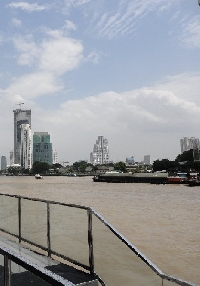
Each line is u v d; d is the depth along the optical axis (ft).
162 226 81.30
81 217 19.84
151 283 17.04
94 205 143.33
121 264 17.40
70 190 278.46
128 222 88.99
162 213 109.91
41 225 21.40
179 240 63.52
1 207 27.14
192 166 586.45
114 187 320.70
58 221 20.27
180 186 323.57
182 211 115.65
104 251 17.78
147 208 127.54
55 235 19.99
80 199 179.83
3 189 313.32
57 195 215.72
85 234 19.39
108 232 20.95
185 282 14.24
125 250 18.70
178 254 52.65
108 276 16.93
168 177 377.91
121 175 465.88
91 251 16.78
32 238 22.12
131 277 17.06
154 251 54.95
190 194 210.59
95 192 244.01
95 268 16.78
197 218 95.81
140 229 77.25
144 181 410.72
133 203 151.33
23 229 23.13
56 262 16.74
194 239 64.03
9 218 25.53
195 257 50.47
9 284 8.43
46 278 6.89
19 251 17.95
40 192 253.85
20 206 23.53
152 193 224.74
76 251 17.87
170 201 160.76
